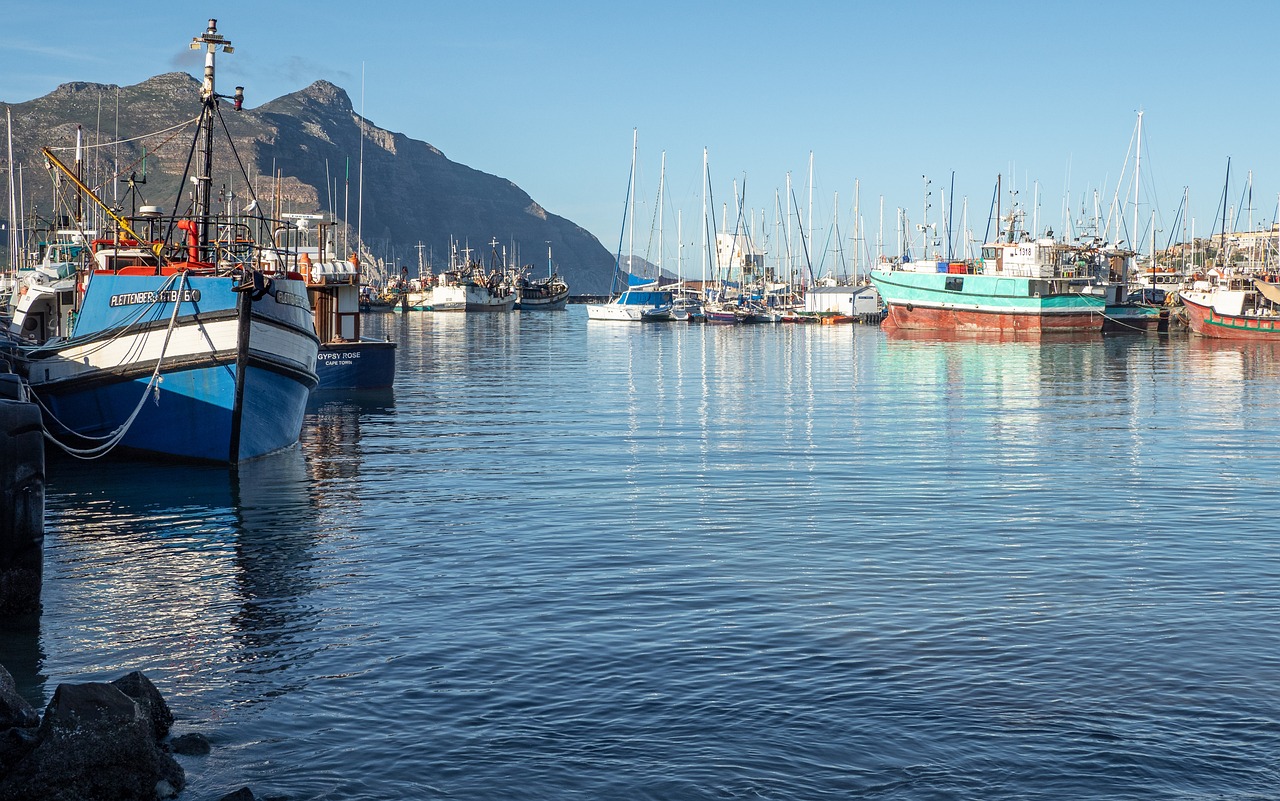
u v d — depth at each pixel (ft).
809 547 57.41
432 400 146.30
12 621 44.78
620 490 76.07
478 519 65.51
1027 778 29.81
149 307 84.02
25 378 87.51
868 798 28.81
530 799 29.01
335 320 160.35
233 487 76.89
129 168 101.50
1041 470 84.64
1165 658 38.93
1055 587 48.78
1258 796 28.68
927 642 40.91
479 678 37.68
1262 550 56.24
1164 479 80.02
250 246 90.38
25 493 45.96
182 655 40.40
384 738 32.86
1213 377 181.16
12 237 164.96
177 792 29.48
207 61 90.48
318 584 50.24
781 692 36.04
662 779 29.99
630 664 38.88
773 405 138.82
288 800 29.04
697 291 530.68
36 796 27.94
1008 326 321.11
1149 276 424.05
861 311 442.91
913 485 77.77
